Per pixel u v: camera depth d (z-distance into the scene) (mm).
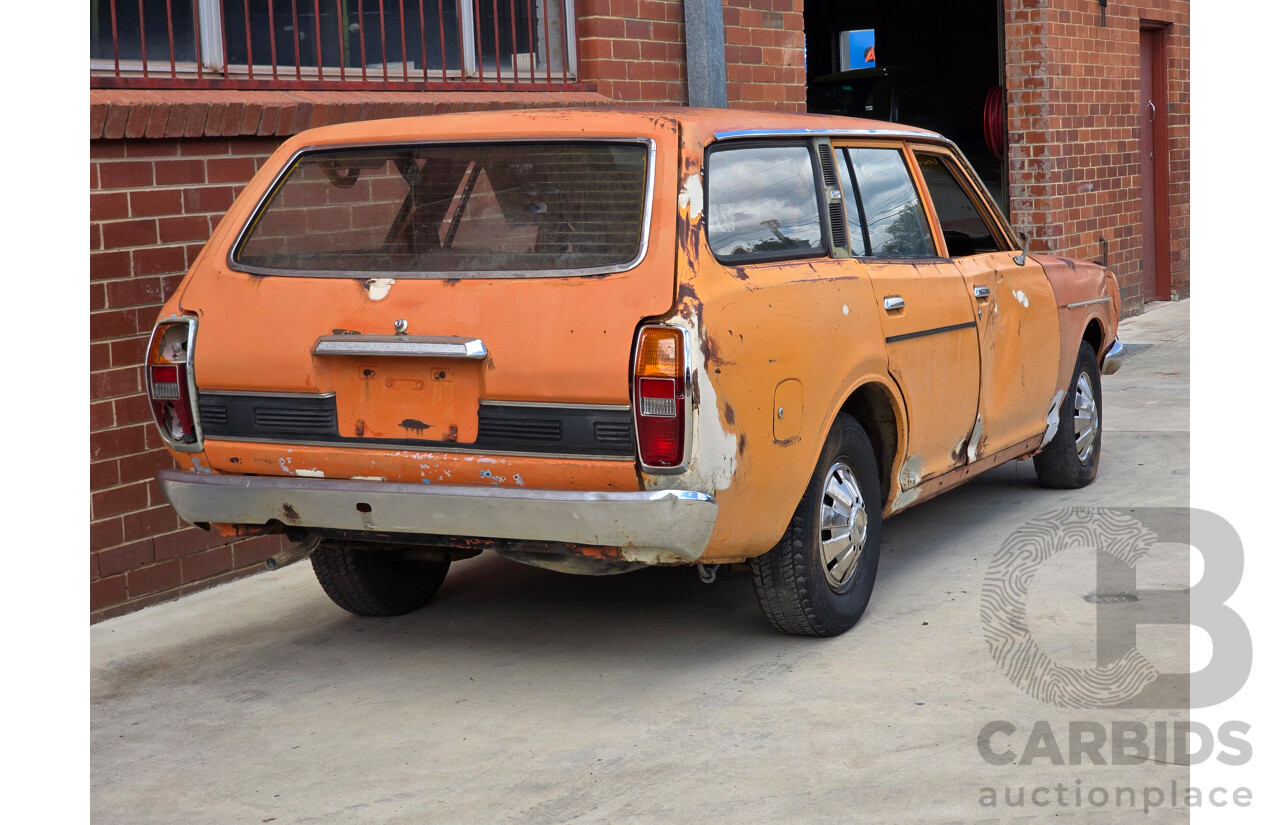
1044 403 6551
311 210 4672
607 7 8133
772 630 5145
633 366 4051
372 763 4082
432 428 4293
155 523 5773
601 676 4742
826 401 4684
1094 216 13555
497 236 4395
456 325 4234
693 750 4051
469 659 4996
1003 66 12742
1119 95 14008
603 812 3666
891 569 5852
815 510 4754
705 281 4191
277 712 4543
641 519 4059
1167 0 14961
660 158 4348
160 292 5730
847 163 5305
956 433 5695
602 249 4246
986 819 3500
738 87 9234
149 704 4648
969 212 6227
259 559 6285
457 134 4609
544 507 4137
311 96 6387
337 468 4426
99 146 5461
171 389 4613
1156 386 10016
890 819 3529
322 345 4348
